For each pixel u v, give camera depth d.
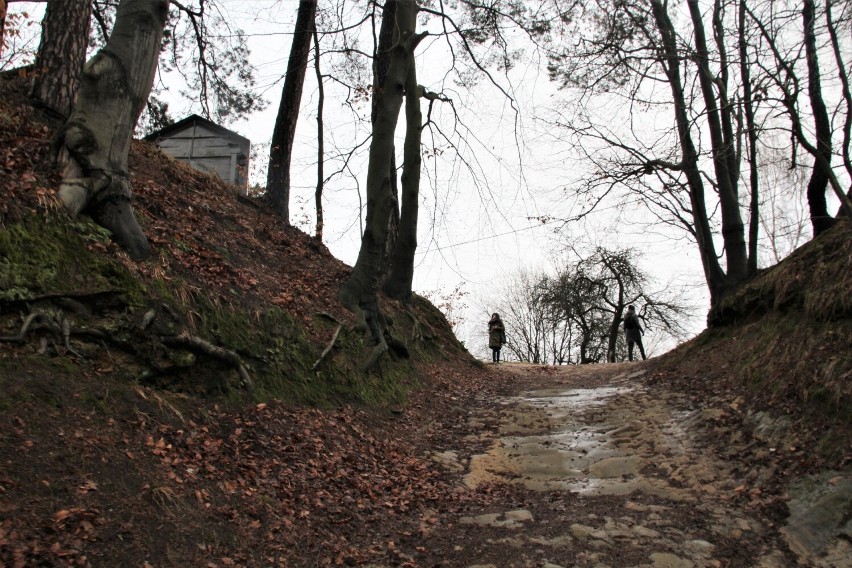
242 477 5.00
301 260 11.09
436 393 10.59
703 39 11.65
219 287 7.09
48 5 8.78
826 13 8.53
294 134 13.32
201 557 3.88
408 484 6.30
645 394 9.88
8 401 4.07
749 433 6.71
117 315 5.38
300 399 7.04
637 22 10.90
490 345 19.89
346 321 9.43
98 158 6.06
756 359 8.32
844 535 4.53
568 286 32.47
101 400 4.70
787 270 8.74
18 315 4.73
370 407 8.25
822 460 5.49
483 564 4.62
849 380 6.01
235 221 10.33
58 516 3.46
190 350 5.81
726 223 11.91
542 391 11.92
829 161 9.28
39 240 5.15
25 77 8.54
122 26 6.30
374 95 12.80
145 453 4.49
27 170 5.74
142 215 7.44
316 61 13.93
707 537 4.99
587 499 6.06
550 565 4.60
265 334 7.20
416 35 10.69
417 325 12.97
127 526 3.73
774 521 5.07
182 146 16.23
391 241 14.97
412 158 13.66
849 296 6.90
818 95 9.82
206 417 5.54
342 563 4.43
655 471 6.63
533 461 7.29
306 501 5.16
